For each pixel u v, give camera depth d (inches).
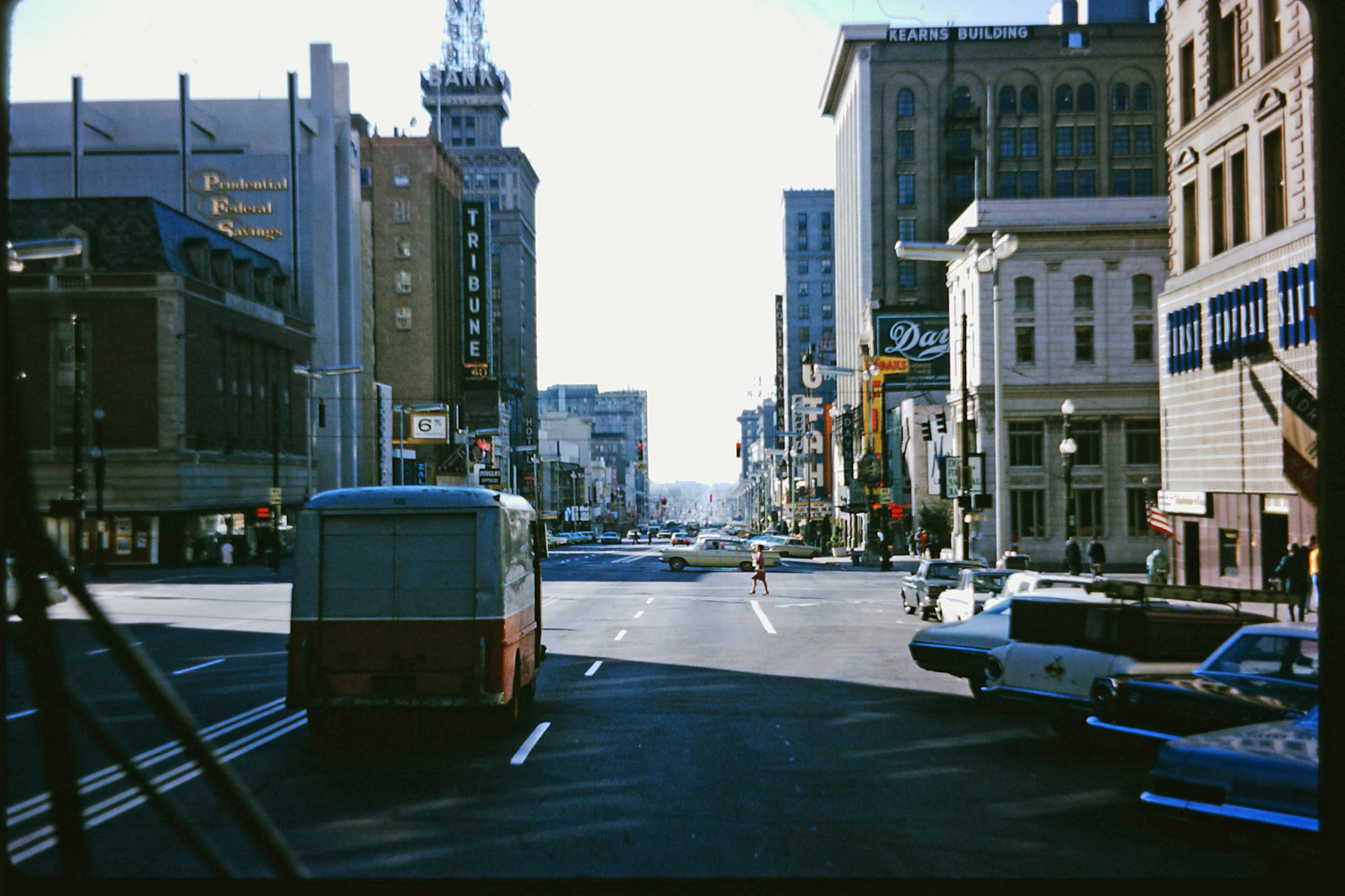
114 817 302.7
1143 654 410.6
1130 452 2075.5
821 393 4985.2
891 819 310.3
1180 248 1203.2
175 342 1877.5
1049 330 2081.7
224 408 2094.0
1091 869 254.5
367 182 3951.8
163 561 1894.7
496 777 370.9
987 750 429.1
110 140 2743.6
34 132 2674.7
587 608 1200.8
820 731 472.1
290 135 2810.0
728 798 339.6
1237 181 1066.1
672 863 259.0
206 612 1130.0
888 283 3518.7
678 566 2084.2
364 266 3361.2
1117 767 394.9
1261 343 997.2
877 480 2278.5
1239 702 327.3
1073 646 432.1
